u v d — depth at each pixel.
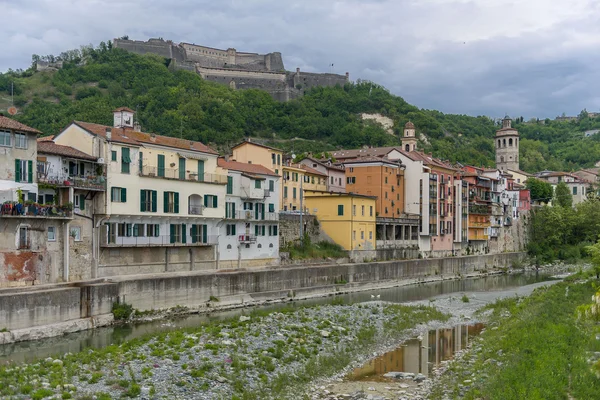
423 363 42.44
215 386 33.69
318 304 69.19
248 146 101.31
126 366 36.00
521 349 39.81
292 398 33.19
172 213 69.94
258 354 40.78
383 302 71.00
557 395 30.00
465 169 147.75
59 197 58.78
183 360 37.91
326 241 99.94
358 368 40.81
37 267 54.56
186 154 73.25
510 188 164.50
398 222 112.31
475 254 136.50
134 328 52.75
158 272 68.62
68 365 35.59
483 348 44.97
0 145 52.50
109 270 62.91
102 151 62.38
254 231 83.81
